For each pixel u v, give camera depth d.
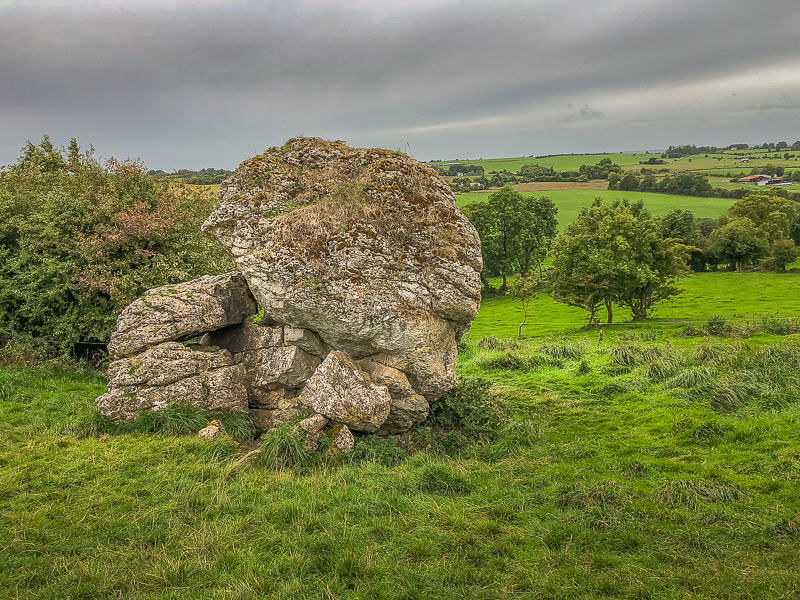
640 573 6.07
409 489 8.48
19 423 10.74
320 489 8.32
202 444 9.59
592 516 7.41
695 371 14.76
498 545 6.70
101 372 15.09
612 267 39.59
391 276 10.83
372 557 6.40
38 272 15.20
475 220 74.44
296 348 11.38
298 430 9.93
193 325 11.22
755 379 13.40
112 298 15.10
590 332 35.69
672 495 7.90
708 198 122.38
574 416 13.40
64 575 5.84
